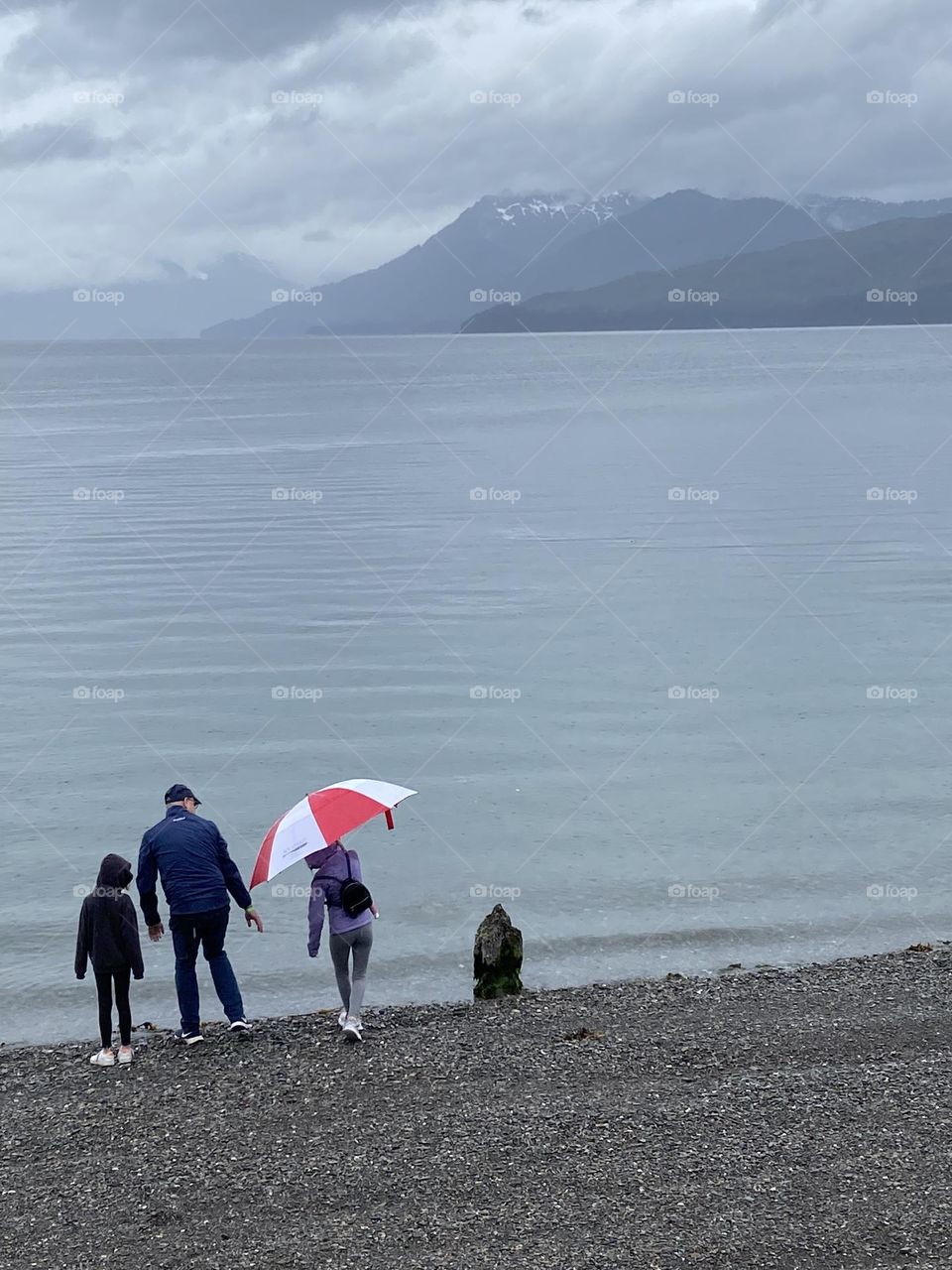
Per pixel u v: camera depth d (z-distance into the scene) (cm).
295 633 3241
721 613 3378
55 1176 876
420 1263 741
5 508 5766
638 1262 734
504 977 1266
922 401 11325
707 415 10431
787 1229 764
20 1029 1271
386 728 2402
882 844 1770
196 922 1127
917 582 3725
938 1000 1194
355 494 6050
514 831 1847
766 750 2220
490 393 14500
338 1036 1141
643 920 1527
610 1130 910
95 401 14762
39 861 1769
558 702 2559
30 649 3123
